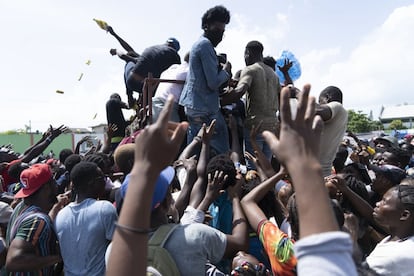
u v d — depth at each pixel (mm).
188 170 3748
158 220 2316
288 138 1102
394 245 2670
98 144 7941
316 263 965
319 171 1065
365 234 3426
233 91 5020
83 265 3070
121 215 1238
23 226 3186
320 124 1127
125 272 1196
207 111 4789
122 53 7125
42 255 3186
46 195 3604
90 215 3143
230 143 5551
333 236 974
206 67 4656
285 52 6117
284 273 2416
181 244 2238
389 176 4164
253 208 2869
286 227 3086
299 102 1123
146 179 1231
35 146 6906
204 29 4973
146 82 5121
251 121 5156
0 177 5949
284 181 3820
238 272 2572
